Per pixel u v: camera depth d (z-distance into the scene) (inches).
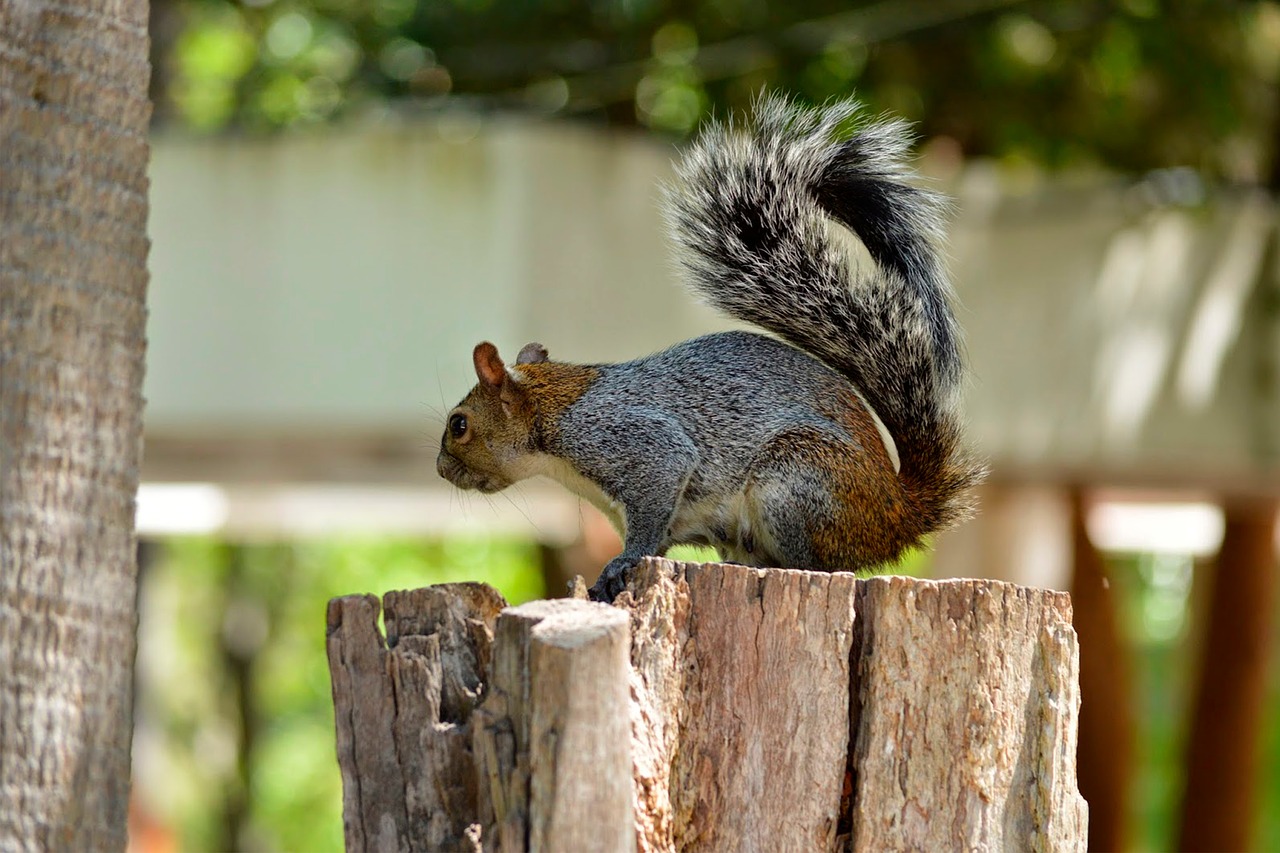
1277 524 779.4
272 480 694.5
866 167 319.9
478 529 837.8
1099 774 720.3
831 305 314.8
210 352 573.3
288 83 754.8
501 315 539.2
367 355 556.7
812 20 692.7
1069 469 668.1
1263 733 781.9
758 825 229.3
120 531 228.4
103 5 231.6
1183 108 717.3
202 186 577.6
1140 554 1154.0
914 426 315.6
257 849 1249.4
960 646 235.3
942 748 234.1
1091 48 706.8
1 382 219.5
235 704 1233.4
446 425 339.0
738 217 319.3
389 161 558.3
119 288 230.4
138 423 232.5
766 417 309.4
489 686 215.6
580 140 551.8
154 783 978.1
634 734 221.0
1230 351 638.5
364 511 812.0
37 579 219.5
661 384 319.9
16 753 216.4
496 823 206.2
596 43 715.4
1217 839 749.3
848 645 233.0
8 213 222.2
